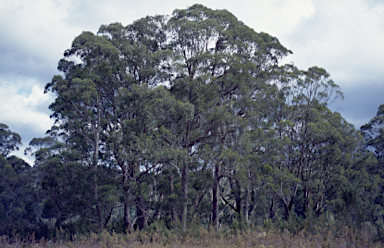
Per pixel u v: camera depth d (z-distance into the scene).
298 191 40.56
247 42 34.00
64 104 30.61
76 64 32.53
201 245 18.23
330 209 34.28
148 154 26.27
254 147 31.36
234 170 29.58
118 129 29.73
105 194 28.38
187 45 33.81
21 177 48.00
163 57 31.00
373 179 39.44
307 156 35.38
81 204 29.97
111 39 34.75
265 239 17.56
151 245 18.12
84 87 28.11
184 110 27.12
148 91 27.84
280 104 35.59
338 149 34.28
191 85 29.38
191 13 35.19
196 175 31.36
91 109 33.50
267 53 35.34
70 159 31.83
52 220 31.44
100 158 31.67
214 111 28.91
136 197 29.56
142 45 32.03
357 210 22.36
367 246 16.12
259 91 32.31
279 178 30.56
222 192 39.41
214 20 33.31
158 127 29.06
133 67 32.91
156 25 37.28
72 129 32.16
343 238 17.06
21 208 46.34
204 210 34.38
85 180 29.47
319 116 35.22
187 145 30.05
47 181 30.03
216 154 28.08
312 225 20.11
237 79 29.86
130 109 28.98
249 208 38.34
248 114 30.23
